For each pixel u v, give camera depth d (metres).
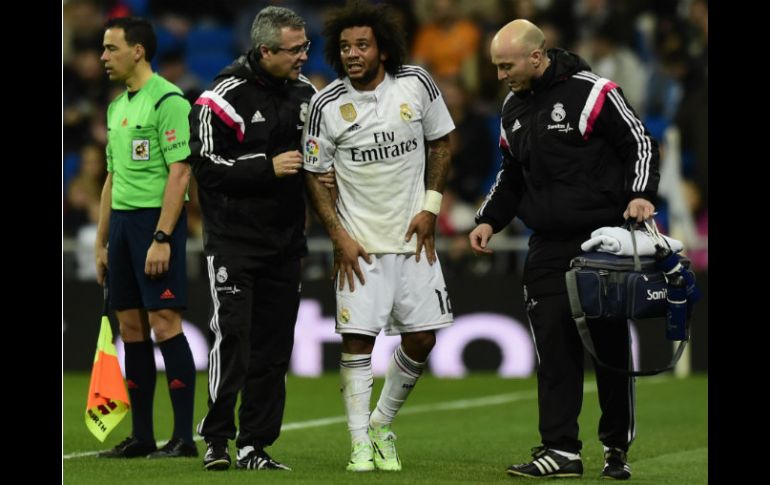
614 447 23.48
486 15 59.84
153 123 26.00
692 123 54.41
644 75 57.38
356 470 23.62
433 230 24.02
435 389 42.41
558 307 23.05
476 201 53.69
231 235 23.72
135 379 26.62
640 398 39.56
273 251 23.86
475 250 24.22
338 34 23.39
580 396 23.22
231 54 62.56
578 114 22.69
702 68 55.75
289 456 26.78
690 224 47.91
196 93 54.78
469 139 53.88
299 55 23.34
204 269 48.28
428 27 60.09
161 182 26.19
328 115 23.50
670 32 56.62
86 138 57.28
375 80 23.53
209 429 23.70
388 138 23.45
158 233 25.72
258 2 62.69
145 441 26.67
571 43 58.66
